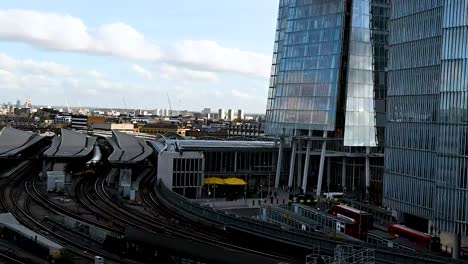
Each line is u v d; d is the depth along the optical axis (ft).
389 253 188.24
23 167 431.43
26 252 177.06
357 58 447.42
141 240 186.29
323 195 403.13
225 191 412.57
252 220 240.94
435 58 294.25
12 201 295.89
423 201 296.92
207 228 256.93
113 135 593.42
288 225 274.98
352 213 269.03
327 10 459.73
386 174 331.98
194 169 390.83
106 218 265.75
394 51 330.95
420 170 300.61
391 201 325.62
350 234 256.11
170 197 318.04
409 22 318.24
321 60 456.86
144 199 333.21
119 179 379.35
